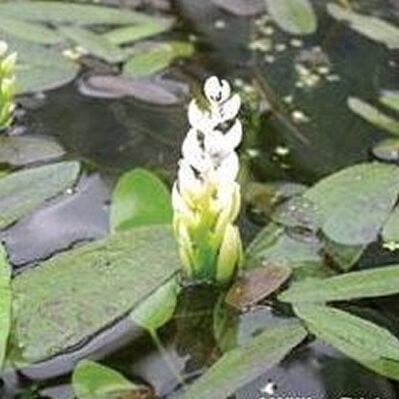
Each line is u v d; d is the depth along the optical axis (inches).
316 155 39.2
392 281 34.3
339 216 36.6
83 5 43.8
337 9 44.5
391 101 41.2
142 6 44.3
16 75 40.9
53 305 33.6
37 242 35.8
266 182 38.1
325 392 32.9
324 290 34.3
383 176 37.5
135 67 41.7
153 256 34.8
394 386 33.0
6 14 42.9
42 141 38.9
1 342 32.6
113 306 33.7
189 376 32.9
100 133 39.4
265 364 32.6
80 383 32.5
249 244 36.0
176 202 34.1
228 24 44.0
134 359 33.2
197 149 34.0
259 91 41.3
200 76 41.8
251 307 34.4
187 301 34.5
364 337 33.2
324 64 42.6
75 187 37.6
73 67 41.4
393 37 43.4
